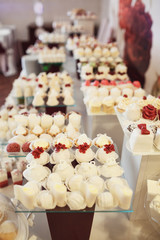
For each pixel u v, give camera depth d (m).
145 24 3.62
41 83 3.49
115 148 2.17
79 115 2.61
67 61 4.77
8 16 8.76
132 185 2.12
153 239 2.02
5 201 1.81
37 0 8.47
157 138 1.82
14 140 2.20
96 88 3.30
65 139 2.08
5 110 2.96
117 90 3.00
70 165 1.93
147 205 1.86
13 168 2.58
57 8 8.62
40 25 8.27
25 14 8.73
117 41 5.70
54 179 1.73
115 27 5.89
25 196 1.56
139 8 3.87
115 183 1.66
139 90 3.01
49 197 1.60
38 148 1.93
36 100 3.08
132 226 2.14
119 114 2.26
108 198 1.61
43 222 2.09
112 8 6.25
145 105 2.21
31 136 2.27
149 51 3.49
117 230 2.10
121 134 2.83
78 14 6.32
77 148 2.08
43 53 4.46
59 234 1.92
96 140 2.17
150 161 1.90
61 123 2.51
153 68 3.37
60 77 3.81
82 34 5.98
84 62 4.16
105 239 2.02
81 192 1.64
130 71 4.58
